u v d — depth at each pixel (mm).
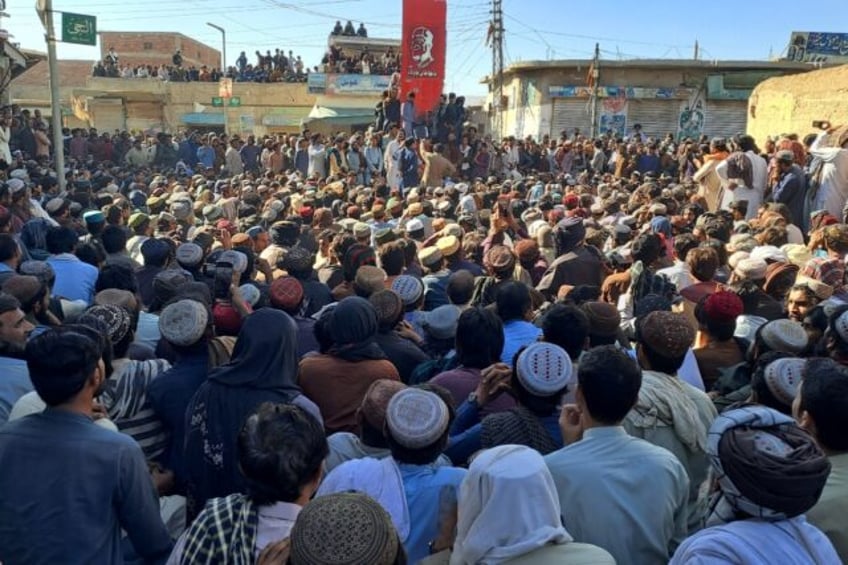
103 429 2387
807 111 15039
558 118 28891
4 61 18906
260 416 2041
